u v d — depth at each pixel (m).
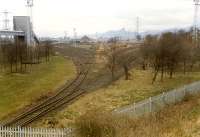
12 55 63.75
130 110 26.17
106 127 19.33
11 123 29.05
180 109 29.95
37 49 89.50
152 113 28.12
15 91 44.44
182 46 57.59
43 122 29.72
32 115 32.34
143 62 69.19
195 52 68.06
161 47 55.38
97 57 99.62
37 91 44.97
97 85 52.06
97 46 148.50
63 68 73.38
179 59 57.09
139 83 52.88
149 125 22.47
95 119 19.67
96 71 68.88
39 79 55.25
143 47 68.75
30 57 79.06
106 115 20.47
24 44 75.75
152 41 68.56
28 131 22.55
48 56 90.31
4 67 68.69
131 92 45.06
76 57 103.38
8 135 22.88
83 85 52.19
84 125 19.41
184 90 37.25
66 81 55.72
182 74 62.09
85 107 36.12
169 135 20.67
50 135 21.92
